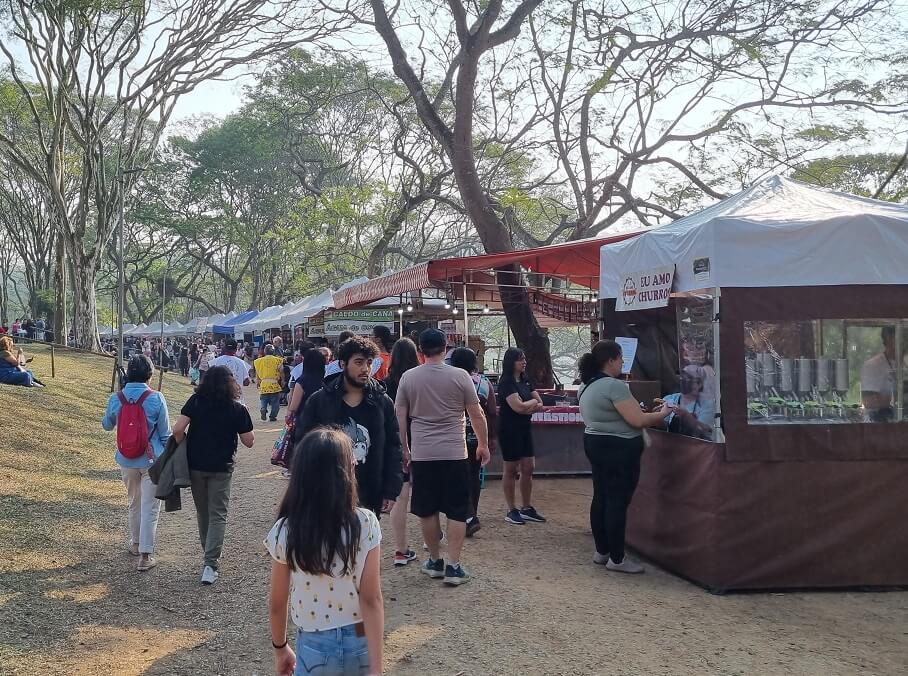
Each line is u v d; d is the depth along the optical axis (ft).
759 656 15.01
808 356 19.34
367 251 137.08
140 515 22.75
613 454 20.47
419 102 52.42
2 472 31.37
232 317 136.87
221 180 167.43
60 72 92.89
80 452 38.99
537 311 51.90
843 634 16.17
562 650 15.33
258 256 169.58
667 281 21.35
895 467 19.13
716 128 63.05
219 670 15.03
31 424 41.75
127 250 183.32
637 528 23.04
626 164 62.59
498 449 35.32
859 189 72.28
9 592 19.11
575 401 38.81
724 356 18.95
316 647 8.31
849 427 19.08
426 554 22.65
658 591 19.12
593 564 21.54
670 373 25.80
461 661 14.87
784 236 19.03
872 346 19.63
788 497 18.97
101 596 19.48
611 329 26.00
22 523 25.07
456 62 69.97
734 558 18.84
